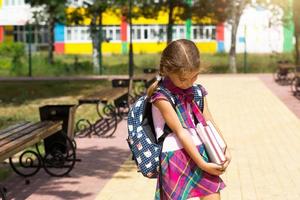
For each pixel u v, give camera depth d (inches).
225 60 1537.9
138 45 2006.6
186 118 154.0
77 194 281.3
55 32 2064.5
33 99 791.1
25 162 339.9
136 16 1328.7
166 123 153.0
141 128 153.6
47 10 1323.8
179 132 150.7
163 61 152.6
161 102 151.9
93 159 368.8
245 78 1127.0
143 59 1599.4
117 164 353.1
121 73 1304.1
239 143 422.9
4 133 285.4
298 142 425.4
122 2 1278.3
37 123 319.0
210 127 153.8
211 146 150.4
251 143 422.9
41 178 316.5
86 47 2069.4
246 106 664.4
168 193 152.6
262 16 1936.5
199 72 152.2
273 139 440.1
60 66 1368.1
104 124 525.3
